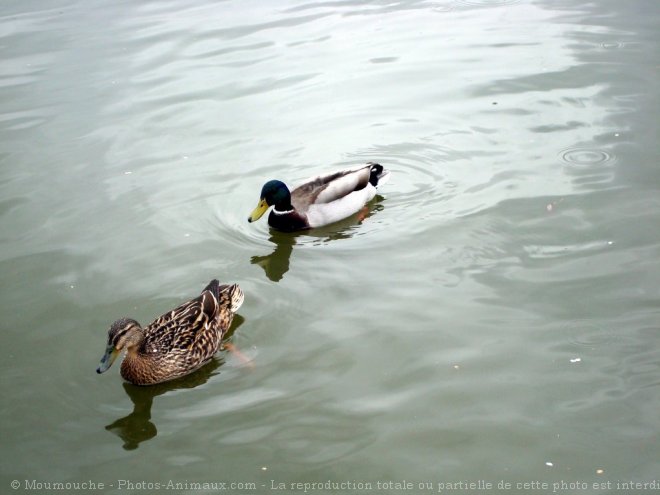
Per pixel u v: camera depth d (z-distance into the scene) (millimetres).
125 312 3270
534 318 3148
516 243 3473
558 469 2725
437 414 2873
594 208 3604
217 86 4637
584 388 2914
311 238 3672
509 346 3059
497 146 4047
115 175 3986
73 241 3600
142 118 4379
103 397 3012
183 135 4250
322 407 2914
